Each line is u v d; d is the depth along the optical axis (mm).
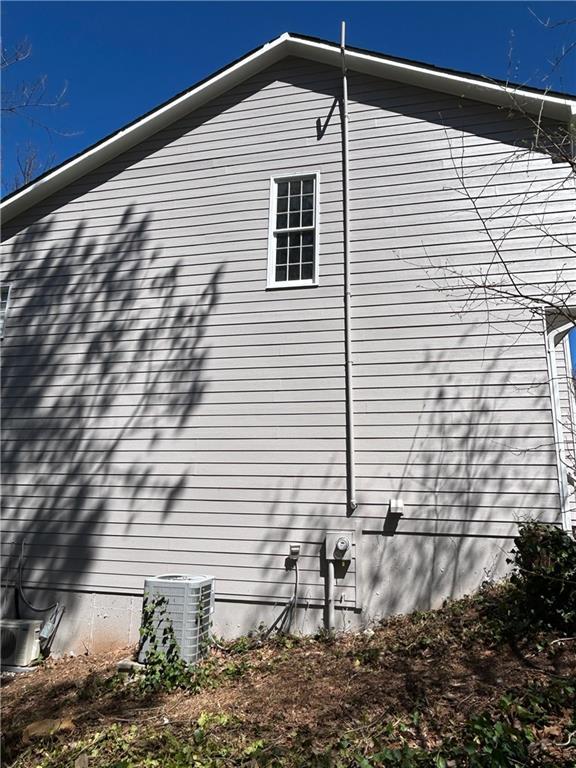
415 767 3715
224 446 7871
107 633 7828
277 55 8672
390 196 7875
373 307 7637
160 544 7855
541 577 5512
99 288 9016
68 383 8812
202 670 6207
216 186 8734
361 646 6320
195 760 4211
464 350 7234
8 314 9391
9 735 5184
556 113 7402
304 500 7414
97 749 4617
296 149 8453
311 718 4754
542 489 6699
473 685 4793
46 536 8375
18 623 7836
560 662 4906
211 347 8227
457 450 7035
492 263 7324
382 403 7367
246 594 7367
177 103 8852
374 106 8211
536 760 3678
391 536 7043
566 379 7453
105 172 9398
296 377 7766
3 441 8875
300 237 8281
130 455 8266
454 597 6703
